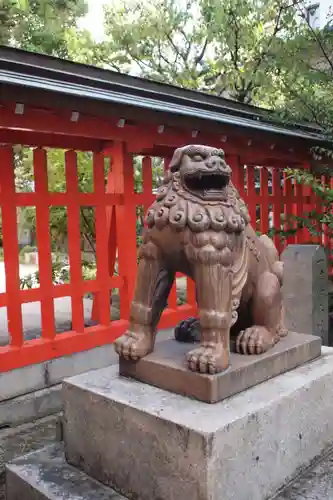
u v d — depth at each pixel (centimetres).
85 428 230
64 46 907
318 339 271
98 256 414
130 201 432
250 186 575
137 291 237
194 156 215
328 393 252
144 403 208
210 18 904
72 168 392
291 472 226
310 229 568
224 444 186
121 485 214
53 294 383
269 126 550
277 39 754
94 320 513
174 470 192
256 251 246
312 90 605
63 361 387
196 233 211
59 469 238
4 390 352
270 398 214
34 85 306
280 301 258
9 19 814
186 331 259
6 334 448
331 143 579
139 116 371
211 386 205
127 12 971
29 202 365
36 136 426
